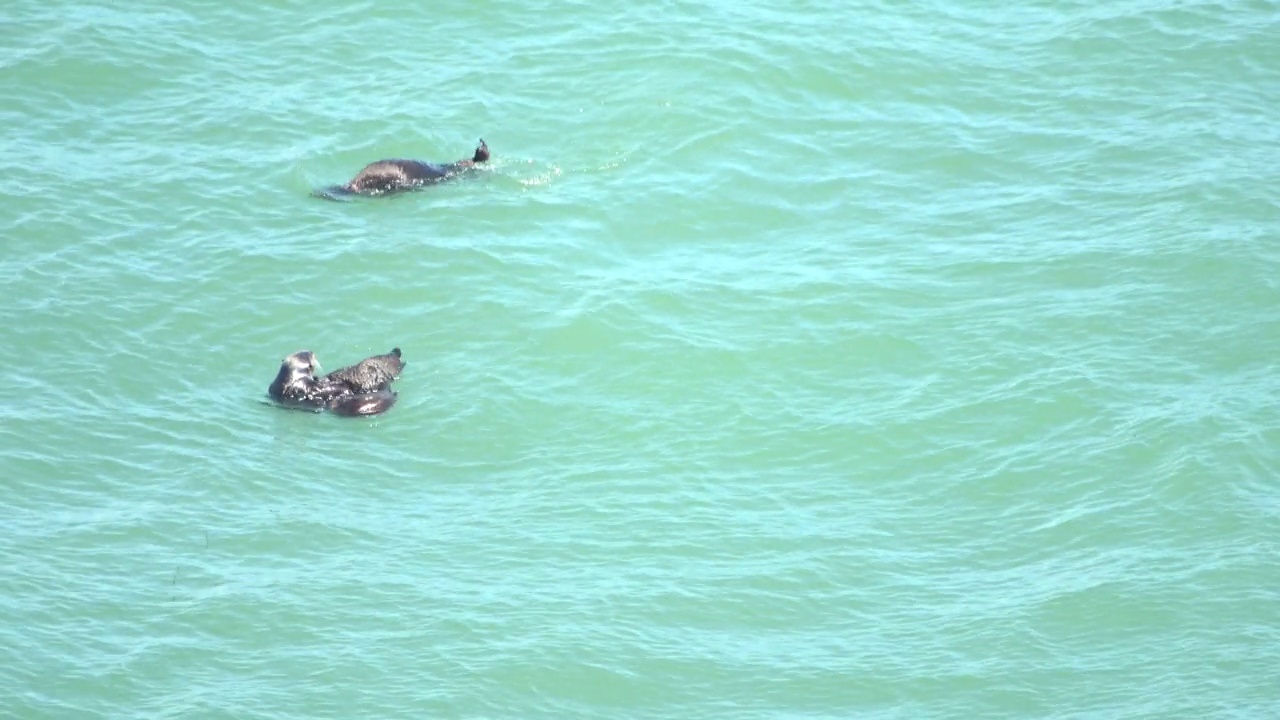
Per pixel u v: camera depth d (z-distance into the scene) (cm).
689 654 5569
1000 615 5750
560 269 7456
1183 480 6272
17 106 8262
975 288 7344
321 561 5891
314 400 6656
